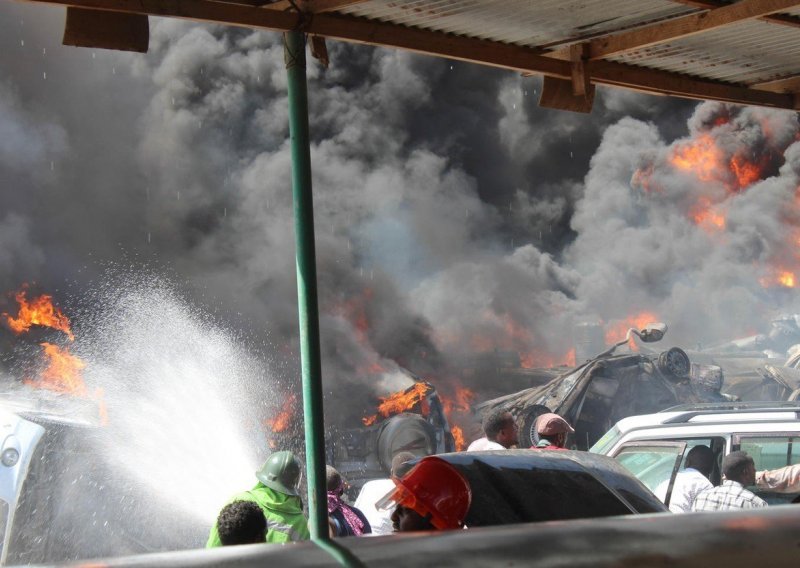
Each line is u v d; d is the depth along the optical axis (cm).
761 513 116
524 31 532
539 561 98
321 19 470
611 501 385
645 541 105
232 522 439
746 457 608
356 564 96
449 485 347
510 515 356
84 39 436
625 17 518
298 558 97
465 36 537
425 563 97
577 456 433
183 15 438
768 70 635
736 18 495
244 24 444
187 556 98
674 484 656
